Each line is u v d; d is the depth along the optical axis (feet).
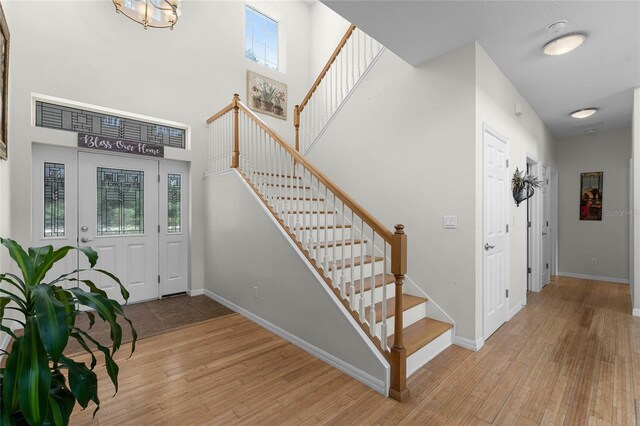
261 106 16.94
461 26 7.82
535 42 8.55
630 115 14.76
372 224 6.97
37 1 10.48
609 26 7.81
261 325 10.39
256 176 11.20
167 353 8.46
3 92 7.97
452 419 5.85
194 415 5.94
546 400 6.41
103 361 7.96
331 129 12.60
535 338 9.50
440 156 9.20
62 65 10.93
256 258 10.67
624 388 6.82
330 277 8.66
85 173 11.75
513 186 11.71
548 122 15.93
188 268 14.38
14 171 9.93
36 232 10.68
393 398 6.48
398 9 7.14
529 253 15.43
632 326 10.54
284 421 5.79
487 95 9.21
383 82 10.78
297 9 19.13
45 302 3.69
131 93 12.46
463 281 8.75
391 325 8.18
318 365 7.84
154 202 13.51
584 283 17.15
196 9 14.46
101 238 12.12
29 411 3.35
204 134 14.53
